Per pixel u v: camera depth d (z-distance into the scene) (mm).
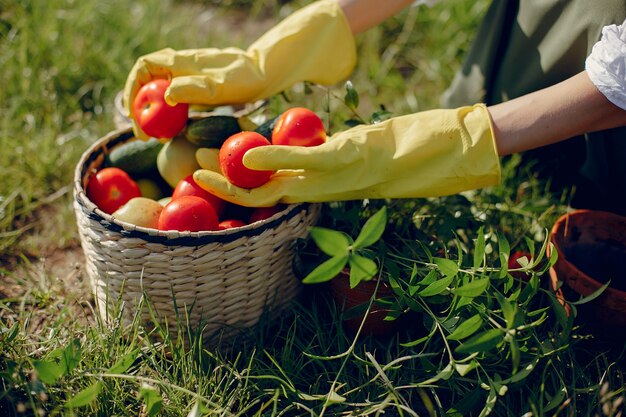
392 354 1028
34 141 1350
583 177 1225
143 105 1071
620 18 1020
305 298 1110
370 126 1011
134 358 926
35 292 1112
